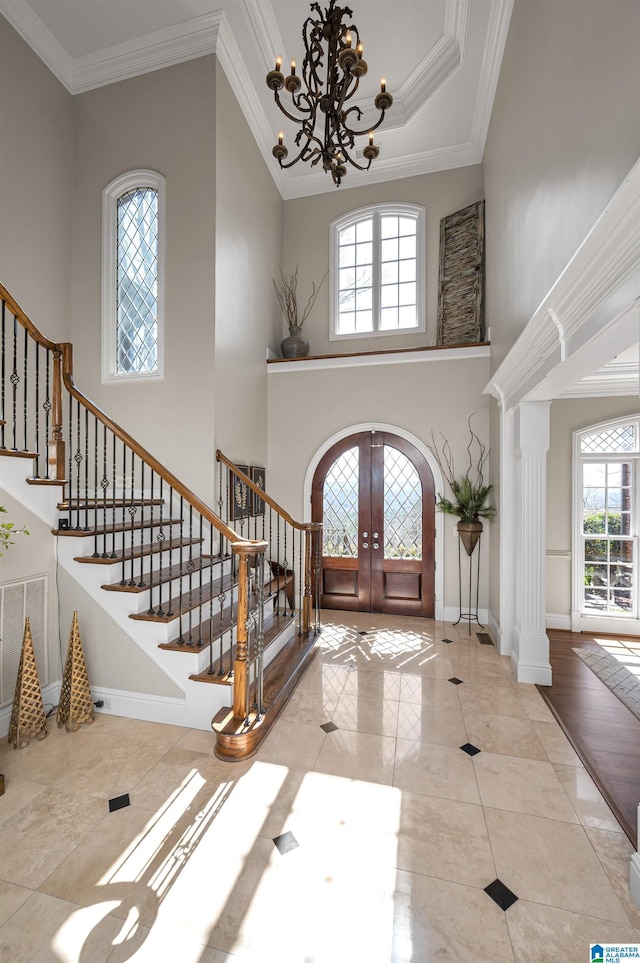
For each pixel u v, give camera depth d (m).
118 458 4.20
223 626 3.13
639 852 1.63
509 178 3.73
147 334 4.27
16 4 3.72
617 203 1.43
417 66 4.52
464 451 4.92
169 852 1.79
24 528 2.58
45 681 2.86
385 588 5.19
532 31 2.98
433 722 2.80
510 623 3.92
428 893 1.62
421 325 5.55
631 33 1.62
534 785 2.22
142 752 2.46
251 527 4.79
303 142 5.29
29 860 1.74
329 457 5.34
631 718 2.88
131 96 4.25
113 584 2.88
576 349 2.22
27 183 3.91
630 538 4.70
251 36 4.06
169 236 4.11
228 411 4.29
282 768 2.32
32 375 3.97
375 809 2.04
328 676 3.47
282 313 5.95
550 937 1.46
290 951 1.42
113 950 1.42
